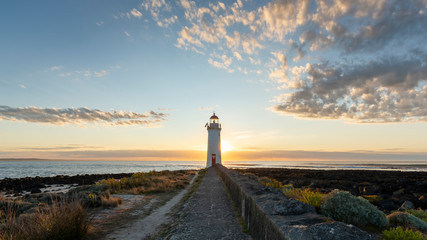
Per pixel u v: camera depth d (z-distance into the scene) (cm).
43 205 894
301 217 417
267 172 4788
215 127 5103
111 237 662
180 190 1686
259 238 494
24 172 6375
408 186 2316
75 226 620
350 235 303
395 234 407
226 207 954
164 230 711
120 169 7712
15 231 553
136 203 1162
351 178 3428
